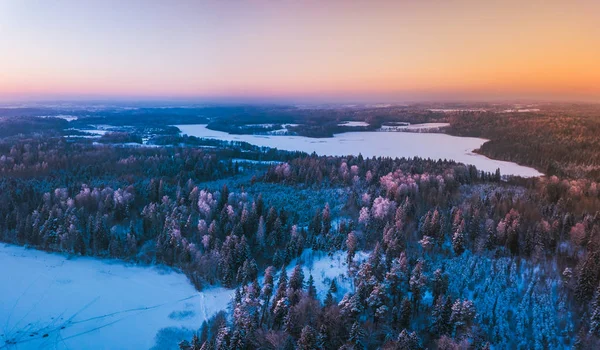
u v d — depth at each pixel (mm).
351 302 68438
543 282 75375
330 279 83688
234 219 108375
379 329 66500
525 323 68750
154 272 97062
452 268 81375
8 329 75125
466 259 83438
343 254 92125
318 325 65625
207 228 105125
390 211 102938
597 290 66438
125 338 73812
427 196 114875
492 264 80875
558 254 82375
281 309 70562
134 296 86750
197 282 91500
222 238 103812
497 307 71812
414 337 60812
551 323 67938
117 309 82062
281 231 102438
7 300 83812
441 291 73250
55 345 71312
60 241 104875
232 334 67000
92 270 97500
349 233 94938
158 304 84062
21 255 103250
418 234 93875
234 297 84125
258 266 94938
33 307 81938
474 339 63438
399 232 88625
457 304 65562
